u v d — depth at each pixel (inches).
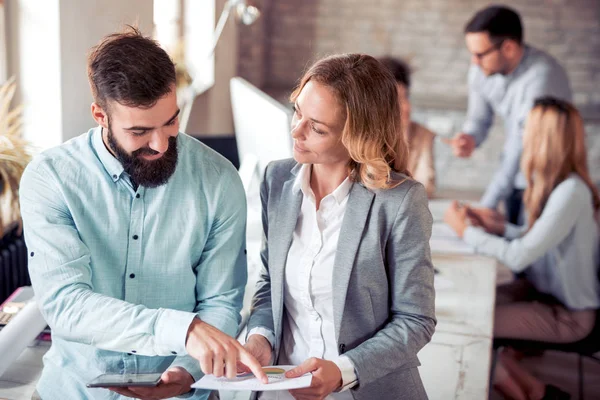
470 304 91.0
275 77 263.1
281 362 64.0
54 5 95.5
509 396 114.8
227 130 202.4
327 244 60.2
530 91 150.2
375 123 56.6
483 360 76.4
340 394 62.0
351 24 255.8
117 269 61.2
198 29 188.2
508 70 151.7
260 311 64.7
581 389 127.1
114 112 53.8
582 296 111.9
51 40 96.8
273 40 259.1
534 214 115.4
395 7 252.1
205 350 53.2
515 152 151.5
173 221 60.9
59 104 98.8
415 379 61.8
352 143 56.5
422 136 146.9
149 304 62.0
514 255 111.9
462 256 111.0
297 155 58.2
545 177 113.3
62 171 59.5
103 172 59.7
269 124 101.2
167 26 177.3
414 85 256.4
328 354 61.9
